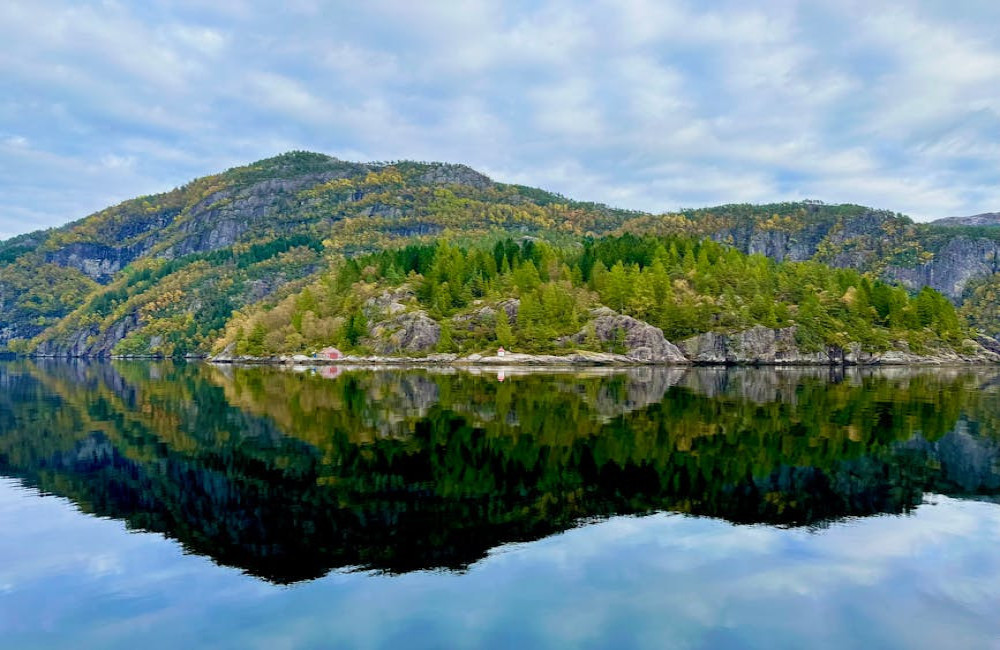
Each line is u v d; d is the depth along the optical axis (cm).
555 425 4981
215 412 6028
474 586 1862
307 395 7838
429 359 18875
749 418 5422
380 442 4209
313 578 1936
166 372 14850
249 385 9831
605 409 6122
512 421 5234
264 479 3184
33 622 1681
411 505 2691
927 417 5591
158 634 1608
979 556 2136
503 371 14250
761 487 2995
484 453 3797
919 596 1822
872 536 2327
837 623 1653
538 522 2461
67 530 2431
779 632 1600
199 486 3061
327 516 2553
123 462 3628
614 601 1767
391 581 1903
